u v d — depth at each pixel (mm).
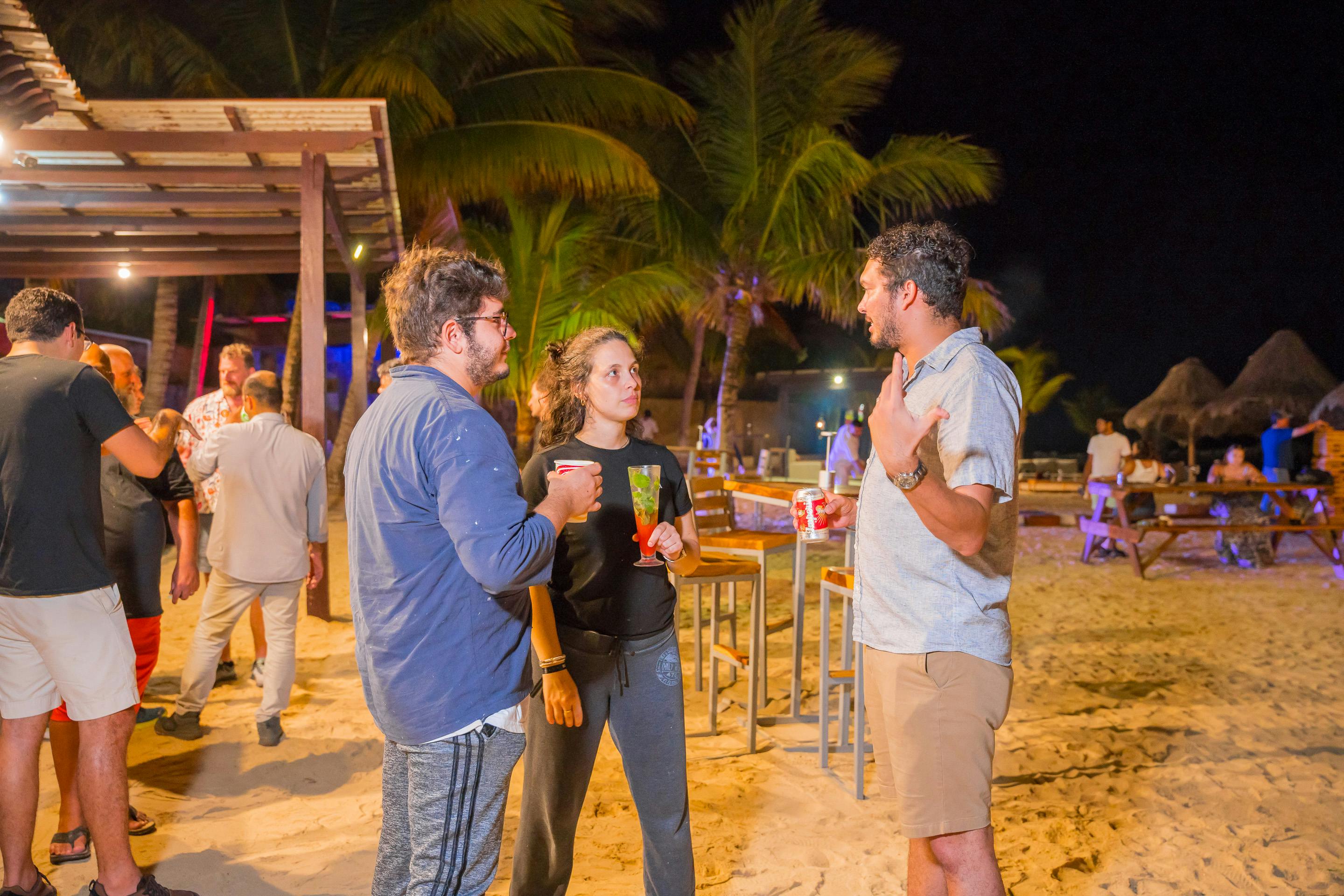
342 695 5066
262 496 4230
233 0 12047
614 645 2383
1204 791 3805
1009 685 2129
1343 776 3967
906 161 13820
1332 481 10258
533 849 2430
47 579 2557
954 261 2195
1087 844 3311
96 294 17016
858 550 2291
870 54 14211
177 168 6234
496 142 12094
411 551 1810
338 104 5465
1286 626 6996
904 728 2115
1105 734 4523
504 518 1746
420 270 1951
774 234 14695
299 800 3721
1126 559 10539
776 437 31812
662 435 29016
